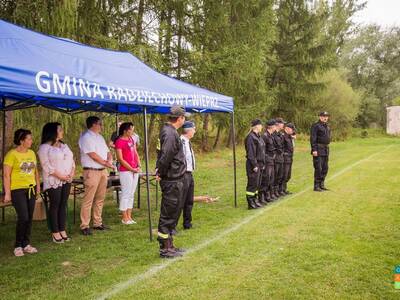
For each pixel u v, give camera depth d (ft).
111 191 34.35
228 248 17.44
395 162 52.21
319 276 13.99
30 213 17.42
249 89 68.54
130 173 22.50
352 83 156.66
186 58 54.08
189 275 14.42
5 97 20.68
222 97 25.93
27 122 32.40
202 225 22.02
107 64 19.83
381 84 156.46
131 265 15.70
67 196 19.35
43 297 12.80
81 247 18.30
